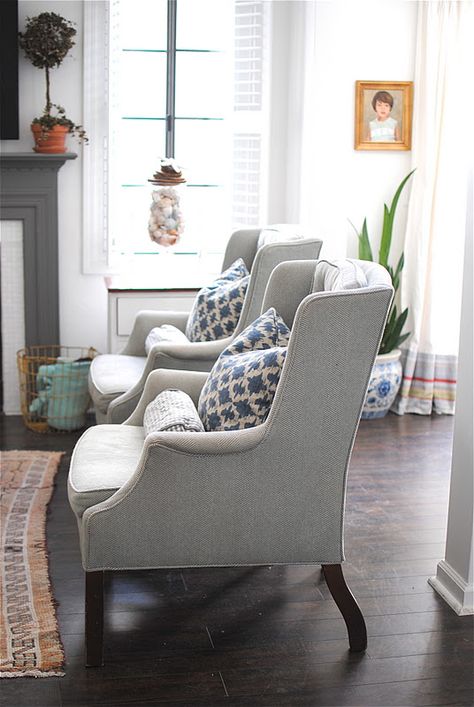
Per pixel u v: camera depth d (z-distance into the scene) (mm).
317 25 4520
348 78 4668
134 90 4820
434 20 4703
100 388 3666
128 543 2494
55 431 4590
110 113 4645
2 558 3150
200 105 4895
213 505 2510
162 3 4773
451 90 4738
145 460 2451
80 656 2578
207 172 4945
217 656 2596
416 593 2982
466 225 2871
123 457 2812
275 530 2557
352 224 4953
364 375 2496
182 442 2445
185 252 4953
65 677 2475
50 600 2865
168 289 4496
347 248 4984
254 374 2668
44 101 4621
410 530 3459
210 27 4832
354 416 2521
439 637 2723
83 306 4863
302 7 4633
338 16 4543
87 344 4902
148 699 2389
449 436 4602
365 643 2639
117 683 2453
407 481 3961
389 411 5000
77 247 4801
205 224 4957
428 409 4949
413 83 4867
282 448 2508
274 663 2568
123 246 4887
